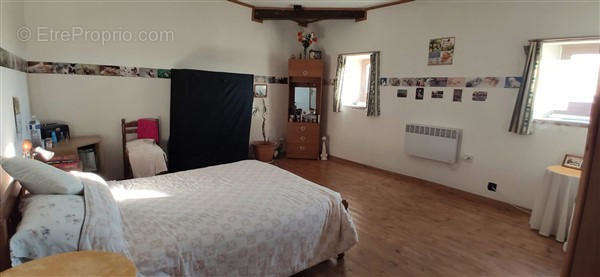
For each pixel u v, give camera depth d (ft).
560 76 10.53
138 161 11.45
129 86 13.07
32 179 5.16
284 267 6.44
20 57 9.64
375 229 9.53
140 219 5.83
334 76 18.02
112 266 3.45
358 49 16.60
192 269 5.19
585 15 9.55
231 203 6.75
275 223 6.20
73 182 5.51
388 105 15.51
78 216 4.58
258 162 10.21
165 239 5.16
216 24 15.33
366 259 7.89
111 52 12.45
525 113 10.69
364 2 15.14
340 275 7.23
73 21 11.46
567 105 10.44
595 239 1.96
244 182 8.16
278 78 18.37
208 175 8.70
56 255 3.59
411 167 14.80
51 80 11.26
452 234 9.33
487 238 9.13
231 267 5.65
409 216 10.56
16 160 5.24
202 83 14.34
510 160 11.50
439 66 13.30
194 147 14.61
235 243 5.65
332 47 17.97
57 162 8.66
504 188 11.73
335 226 7.30
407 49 14.43
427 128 13.69
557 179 8.96
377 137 16.19
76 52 11.66
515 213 11.05
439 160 13.38
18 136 8.45
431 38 13.47
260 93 17.70
